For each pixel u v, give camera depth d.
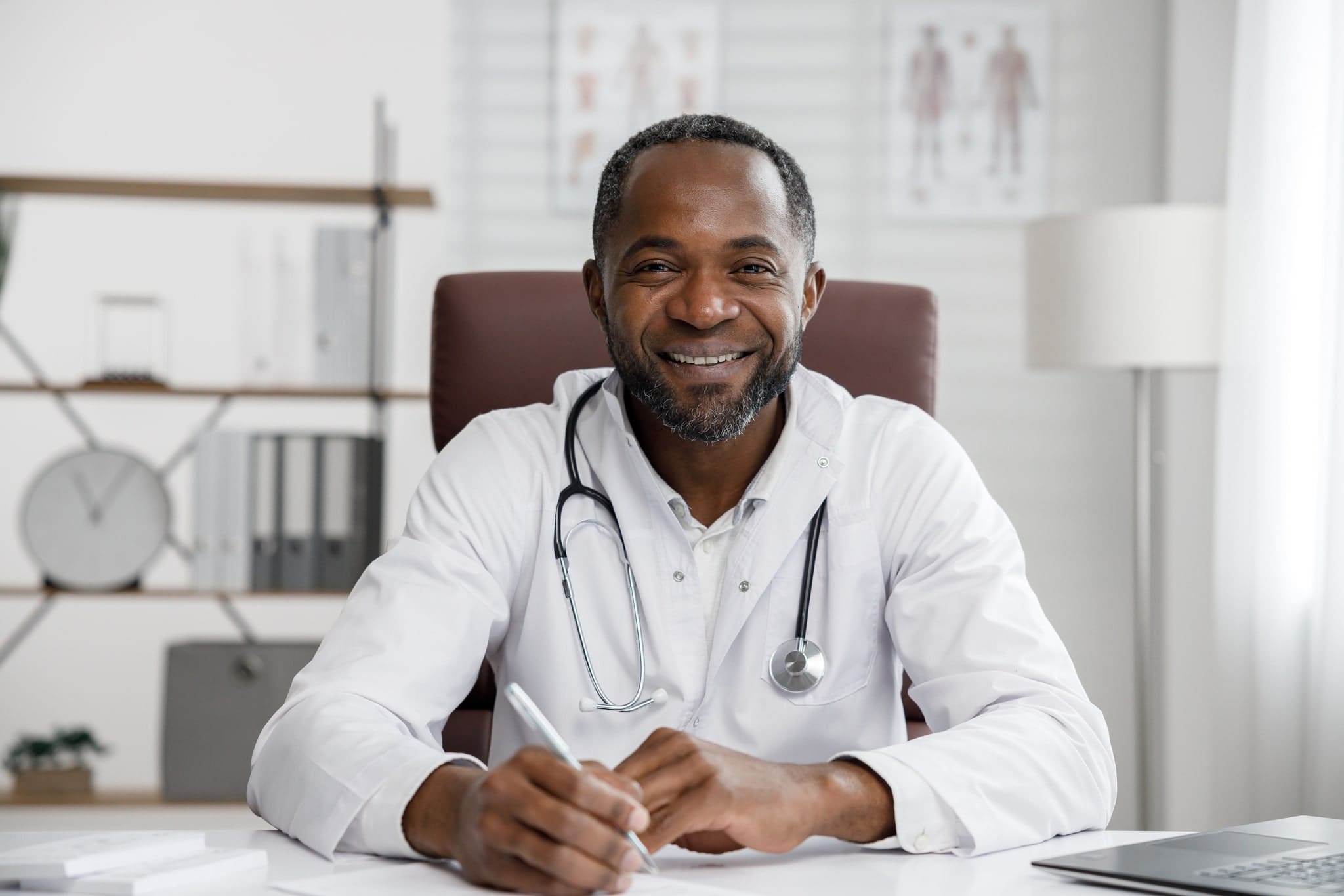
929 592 1.10
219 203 2.75
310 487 2.44
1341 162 2.16
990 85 2.89
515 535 1.18
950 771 0.86
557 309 1.47
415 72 2.82
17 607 2.74
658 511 1.15
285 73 2.82
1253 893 0.65
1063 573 2.86
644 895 0.70
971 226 2.89
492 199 2.86
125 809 2.46
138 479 2.52
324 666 1.00
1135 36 2.88
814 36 2.89
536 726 0.75
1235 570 2.31
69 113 2.79
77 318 2.78
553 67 2.86
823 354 1.45
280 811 0.88
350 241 2.52
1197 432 2.74
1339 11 2.16
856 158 2.89
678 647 1.13
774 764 0.83
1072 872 0.73
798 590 1.15
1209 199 2.76
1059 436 2.87
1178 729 2.73
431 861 0.81
